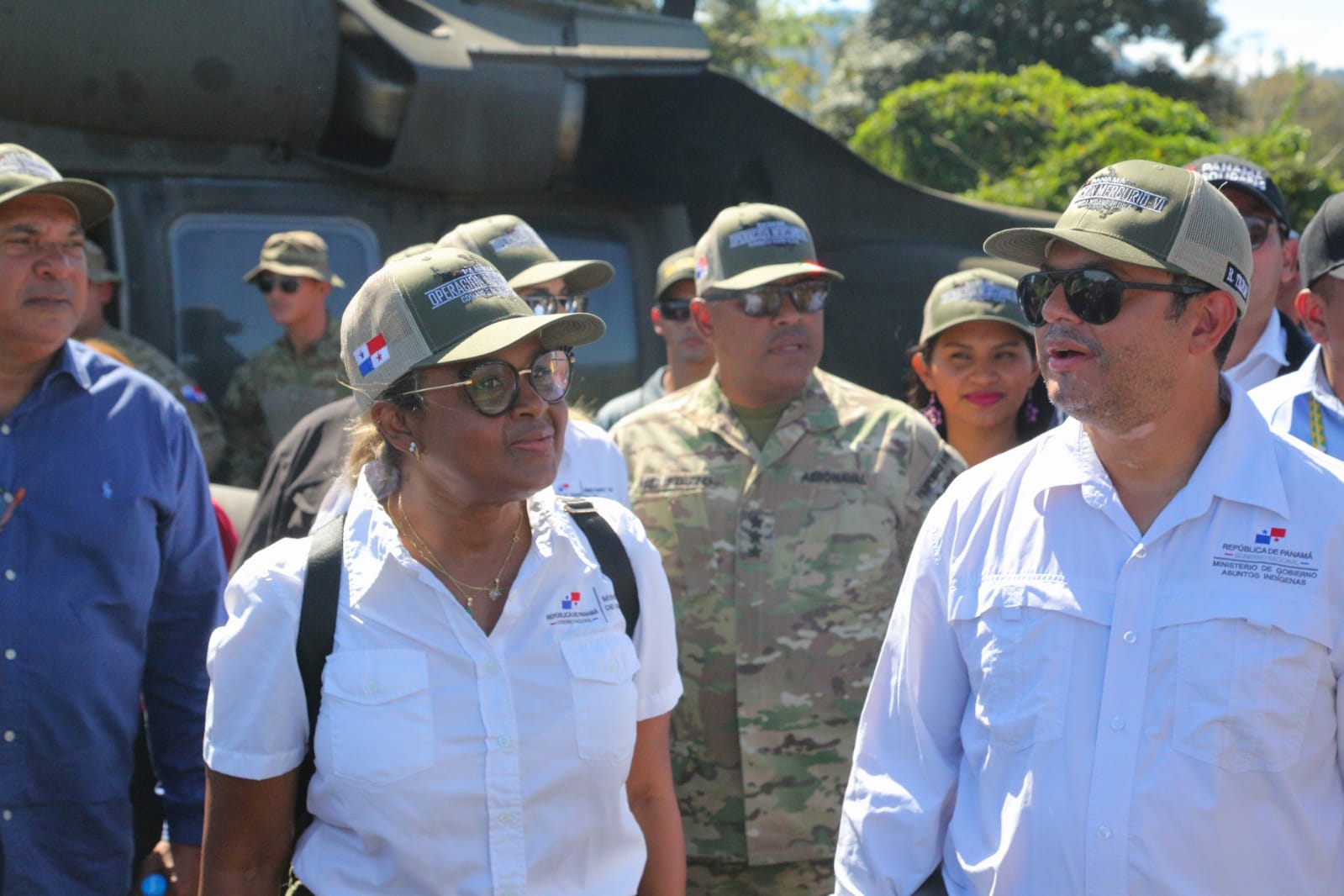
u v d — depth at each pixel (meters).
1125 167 2.00
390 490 2.09
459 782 1.93
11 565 2.71
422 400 1.96
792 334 3.15
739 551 3.08
